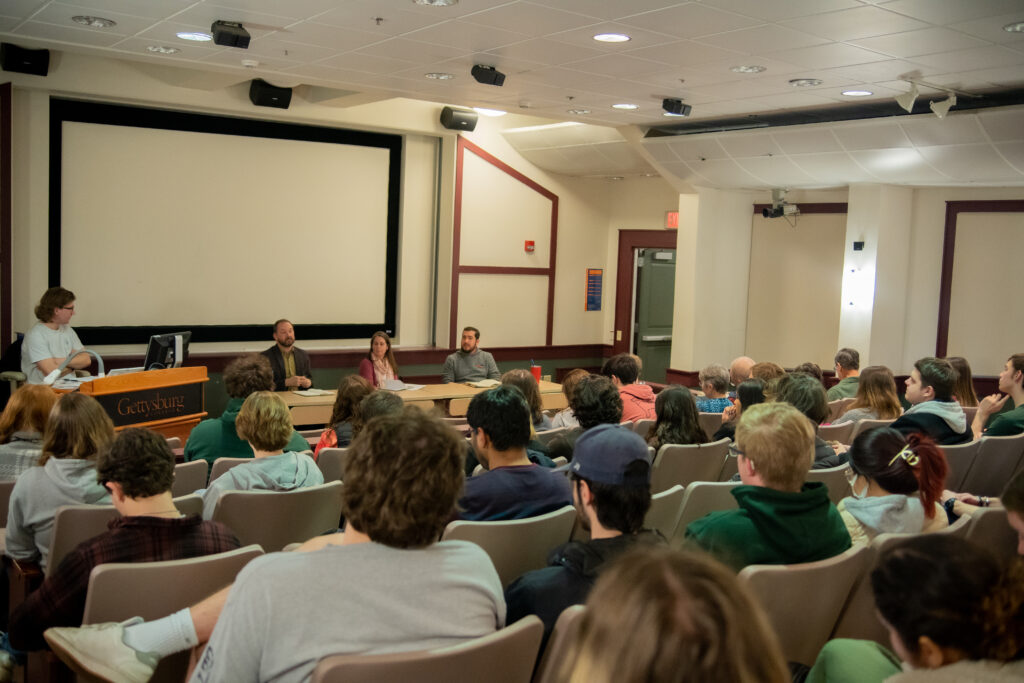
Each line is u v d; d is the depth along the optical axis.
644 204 10.83
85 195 7.67
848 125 7.06
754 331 10.27
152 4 4.77
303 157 8.84
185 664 2.11
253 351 8.62
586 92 6.82
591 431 1.97
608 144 9.27
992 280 8.80
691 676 0.76
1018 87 6.02
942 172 7.17
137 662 1.82
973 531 2.68
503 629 1.56
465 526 2.37
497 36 5.16
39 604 2.06
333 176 9.04
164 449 2.23
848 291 8.88
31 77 7.07
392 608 1.47
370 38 5.37
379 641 1.46
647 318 11.20
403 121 9.10
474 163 9.83
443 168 9.66
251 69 6.53
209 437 3.86
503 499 2.63
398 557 1.51
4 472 3.34
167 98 7.73
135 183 7.92
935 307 9.05
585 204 10.95
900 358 9.07
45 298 6.34
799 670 1.92
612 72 6.02
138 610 1.97
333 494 2.97
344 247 9.20
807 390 3.73
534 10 4.54
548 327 10.83
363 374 7.66
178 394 5.26
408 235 9.61
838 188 9.45
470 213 9.88
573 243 10.91
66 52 7.20
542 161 10.20
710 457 3.91
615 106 7.45
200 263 8.34
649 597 0.80
